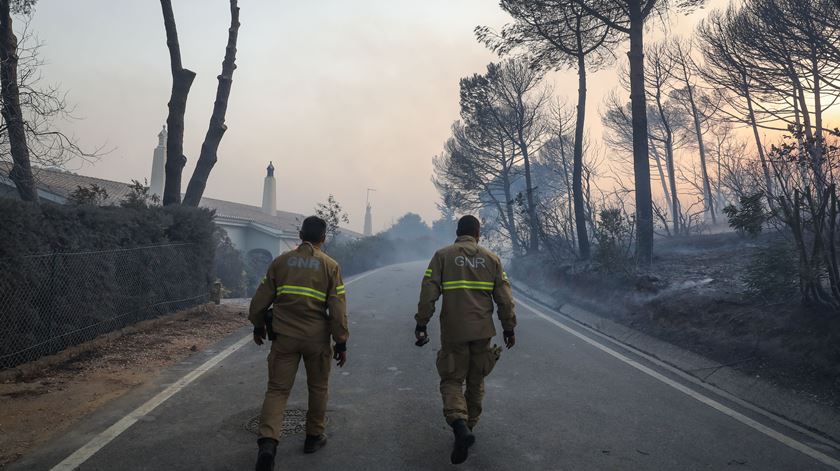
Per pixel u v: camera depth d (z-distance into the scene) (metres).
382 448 3.76
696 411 4.66
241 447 3.72
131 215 8.03
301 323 3.48
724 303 7.37
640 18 13.56
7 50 9.80
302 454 3.63
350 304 12.51
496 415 4.52
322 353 3.59
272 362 3.46
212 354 6.83
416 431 4.11
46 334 6.00
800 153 7.12
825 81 13.27
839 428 4.15
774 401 4.86
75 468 3.34
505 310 3.80
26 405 4.61
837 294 5.60
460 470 3.40
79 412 4.45
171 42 11.91
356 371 6.04
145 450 3.65
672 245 15.62
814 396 4.71
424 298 3.72
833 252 5.64
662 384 5.55
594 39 16.97
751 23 13.47
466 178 28.36
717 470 3.46
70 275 6.38
